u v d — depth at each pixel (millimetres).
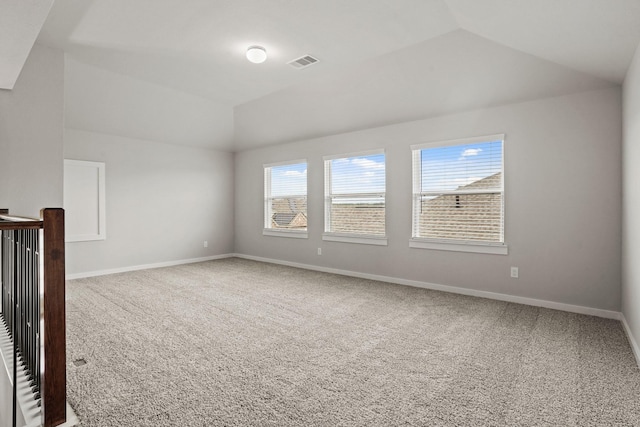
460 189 4074
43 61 3359
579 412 1716
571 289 3357
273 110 5160
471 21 2613
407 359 2312
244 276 5027
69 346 2486
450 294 4012
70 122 4695
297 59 3551
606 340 2627
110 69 3889
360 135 4938
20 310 2012
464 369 2170
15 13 1858
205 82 4273
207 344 2547
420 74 3617
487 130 3828
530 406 1766
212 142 6273
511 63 3170
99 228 5113
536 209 3535
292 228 5957
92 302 3641
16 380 1807
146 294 3986
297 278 4895
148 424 1604
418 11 2641
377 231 4820
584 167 3270
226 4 2547
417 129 4371
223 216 6789
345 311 3365
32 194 3342
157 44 3242
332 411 1718
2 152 3201
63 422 1588
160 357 2320
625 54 2463
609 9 1941
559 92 3338
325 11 2639
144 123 5176
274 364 2232
